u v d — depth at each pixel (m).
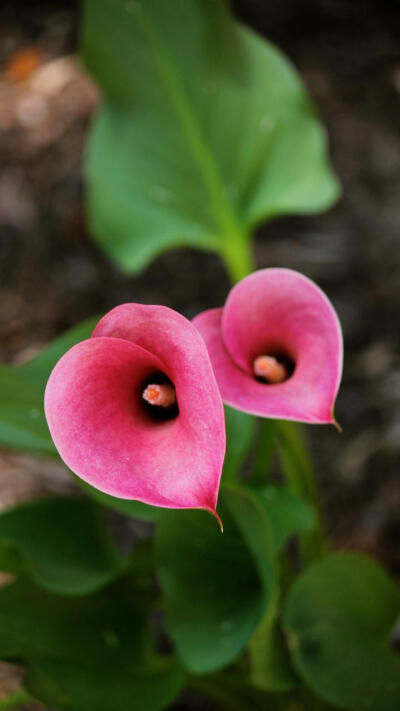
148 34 0.99
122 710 0.78
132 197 1.00
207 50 0.99
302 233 1.44
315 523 0.90
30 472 1.18
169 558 0.79
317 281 1.37
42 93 1.61
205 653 0.77
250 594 0.79
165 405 0.63
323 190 0.99
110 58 0.99
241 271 0.99
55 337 1.35
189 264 1.42
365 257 1.39
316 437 1.22
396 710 0.75
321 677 0.76
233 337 0.67
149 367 0.63
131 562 0.83
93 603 0.84
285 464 0.89
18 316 1.38
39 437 0.77
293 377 0.66
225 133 1.00
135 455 0.61
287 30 1.69
